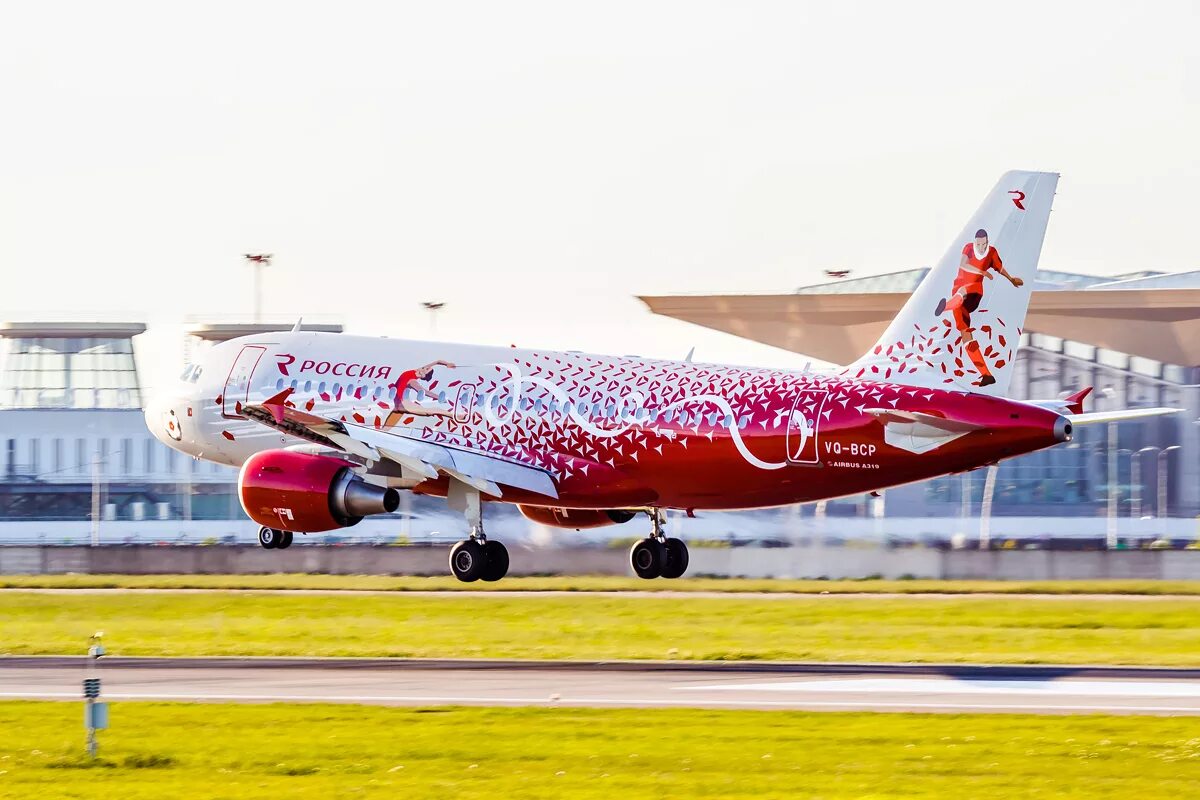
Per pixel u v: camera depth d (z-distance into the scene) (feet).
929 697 328.70
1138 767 253.24
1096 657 396.16
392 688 344.90
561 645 427.33
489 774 251.39
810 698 327.06
